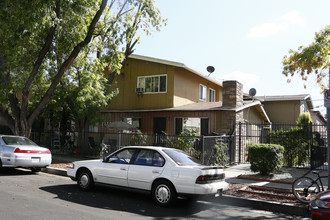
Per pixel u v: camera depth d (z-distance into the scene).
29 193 7.82
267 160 10.91
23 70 14.70
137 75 20.98
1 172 11.54
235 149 15.89
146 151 7.91
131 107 21.00
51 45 14.83
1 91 14.26
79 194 8.09
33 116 14.75
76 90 15.97
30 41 14.06
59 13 13.46
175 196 7.10
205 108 17.33
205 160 13.15
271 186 9.37
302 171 12.80
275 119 26.36
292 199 7.87
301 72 11.59
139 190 7.65
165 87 19.66
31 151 11.31
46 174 11.77
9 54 13.50
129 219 5.96
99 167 8.38
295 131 14.12
